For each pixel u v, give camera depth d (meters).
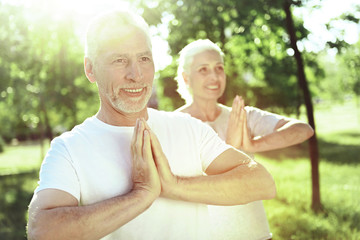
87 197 1.53
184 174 1.66
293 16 6.59
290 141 2.61
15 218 8.95
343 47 6.00
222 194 1.58
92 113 12.96
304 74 6.57
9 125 27.31
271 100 16.30
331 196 7.62
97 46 1.55
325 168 12.08
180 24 5.97
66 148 1.53
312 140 6.84
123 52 1.52
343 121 37.84
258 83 16.05
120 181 1.54
